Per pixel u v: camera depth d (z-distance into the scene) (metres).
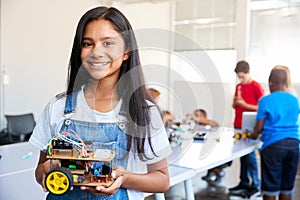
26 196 1.51
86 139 0.87
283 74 2.81
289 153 2.78
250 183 3.79
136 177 0.89
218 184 4.00
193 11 5.61
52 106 0.95
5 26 5.09
